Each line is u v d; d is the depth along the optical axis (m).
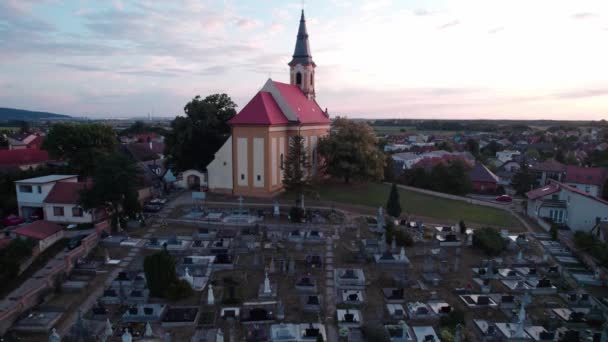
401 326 28.22
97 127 72.56
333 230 48.78
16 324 29.16
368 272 38.84
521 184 90.06
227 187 64.12
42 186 53.97
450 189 83.50
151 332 28.14
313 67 82.19
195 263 38.78
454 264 40.66
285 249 43.03
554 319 30.44
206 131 70.06
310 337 27.72
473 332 29.36
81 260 39.41
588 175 78.31
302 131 69.31
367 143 71.81
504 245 46.12
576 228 55.47
